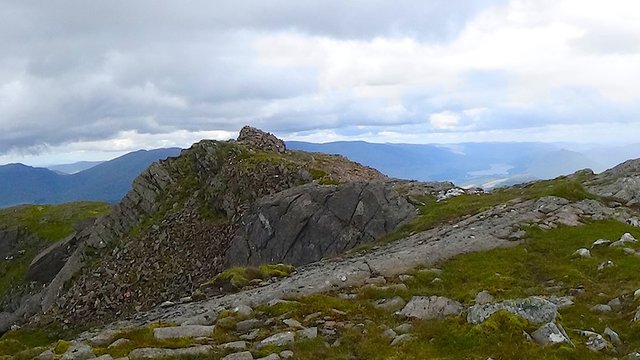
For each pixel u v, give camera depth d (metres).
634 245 30.22
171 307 35.69
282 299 26.48
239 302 28.23
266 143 92.12
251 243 58.94
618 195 45.22
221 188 73.88
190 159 86.25
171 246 69.81
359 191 55.31
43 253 96.75
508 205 45.56
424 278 28.20
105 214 89.12
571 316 20.41
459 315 21.17
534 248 32.47
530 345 17.38
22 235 129.75
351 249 49.00
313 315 23.58
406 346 18.77
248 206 66.94
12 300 93.62
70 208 139.50
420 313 22.89
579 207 41.12
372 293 26.27
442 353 18.00
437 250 33.59
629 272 25.59
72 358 20.05
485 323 18.56
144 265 68.31
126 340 21.78
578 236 33.69
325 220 55.00
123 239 76.31
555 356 16.56
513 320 18.50
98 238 78.81
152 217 77.81
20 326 68.44
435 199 57.75
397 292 25.97
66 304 68.06
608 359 16.58
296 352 19.27
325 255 53.12
